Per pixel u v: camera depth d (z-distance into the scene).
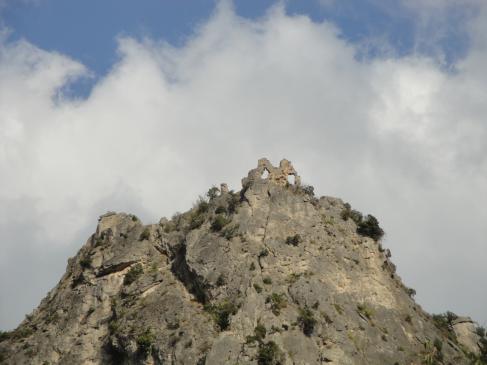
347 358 126.94
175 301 138.12
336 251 148.38
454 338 153.12
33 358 145.75
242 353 122.38
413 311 148.12
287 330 128.25
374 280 147.00
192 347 126.00
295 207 154.88
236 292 136.12
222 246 144.88
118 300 147.62
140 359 130.00
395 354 133.00
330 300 137.50
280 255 143.62
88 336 144.12
